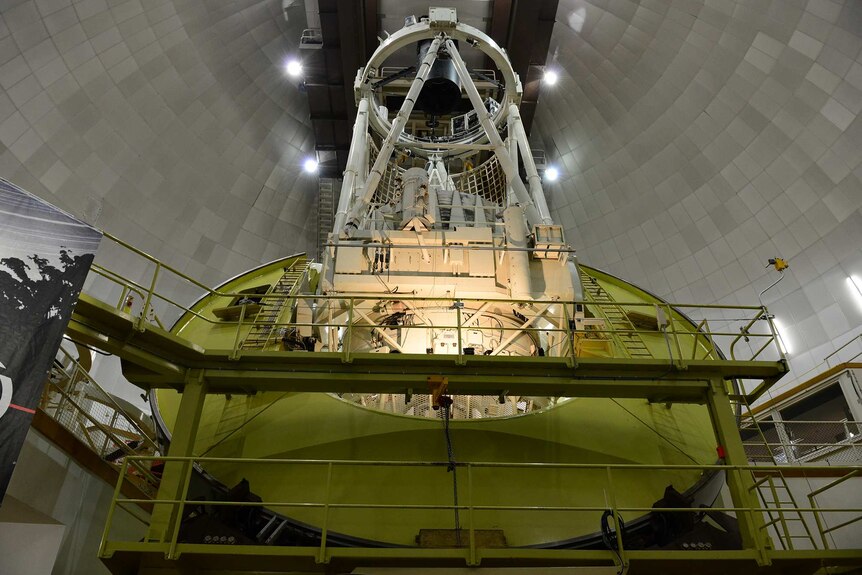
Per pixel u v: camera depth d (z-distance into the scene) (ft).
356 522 28.81
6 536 36.40
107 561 24.20
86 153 78.69
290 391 31.86
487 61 91.45
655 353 43.57
